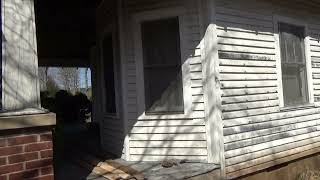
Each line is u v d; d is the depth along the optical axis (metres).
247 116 6.94
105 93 8.09
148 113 6.88
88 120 17.42
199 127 6.56
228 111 6.59
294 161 8.09
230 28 6.79
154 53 6.86
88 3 8.34
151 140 6.82
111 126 7.70
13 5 4.31
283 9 8.05
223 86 6.53
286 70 8.12
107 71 7.94
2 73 4.20
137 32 6.91
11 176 4.10
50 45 12.23
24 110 4.26
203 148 6.54
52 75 44.00
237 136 6.70
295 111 8.15
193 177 5.82
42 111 4.36
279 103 7.71
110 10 7.47
